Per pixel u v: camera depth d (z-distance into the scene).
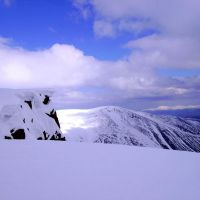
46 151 9.38
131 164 7.64
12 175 5.38
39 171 5.88
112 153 10.06
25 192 4.22
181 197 4.49
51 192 4.30
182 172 6.81
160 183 5.44
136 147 13.29
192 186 5.31
